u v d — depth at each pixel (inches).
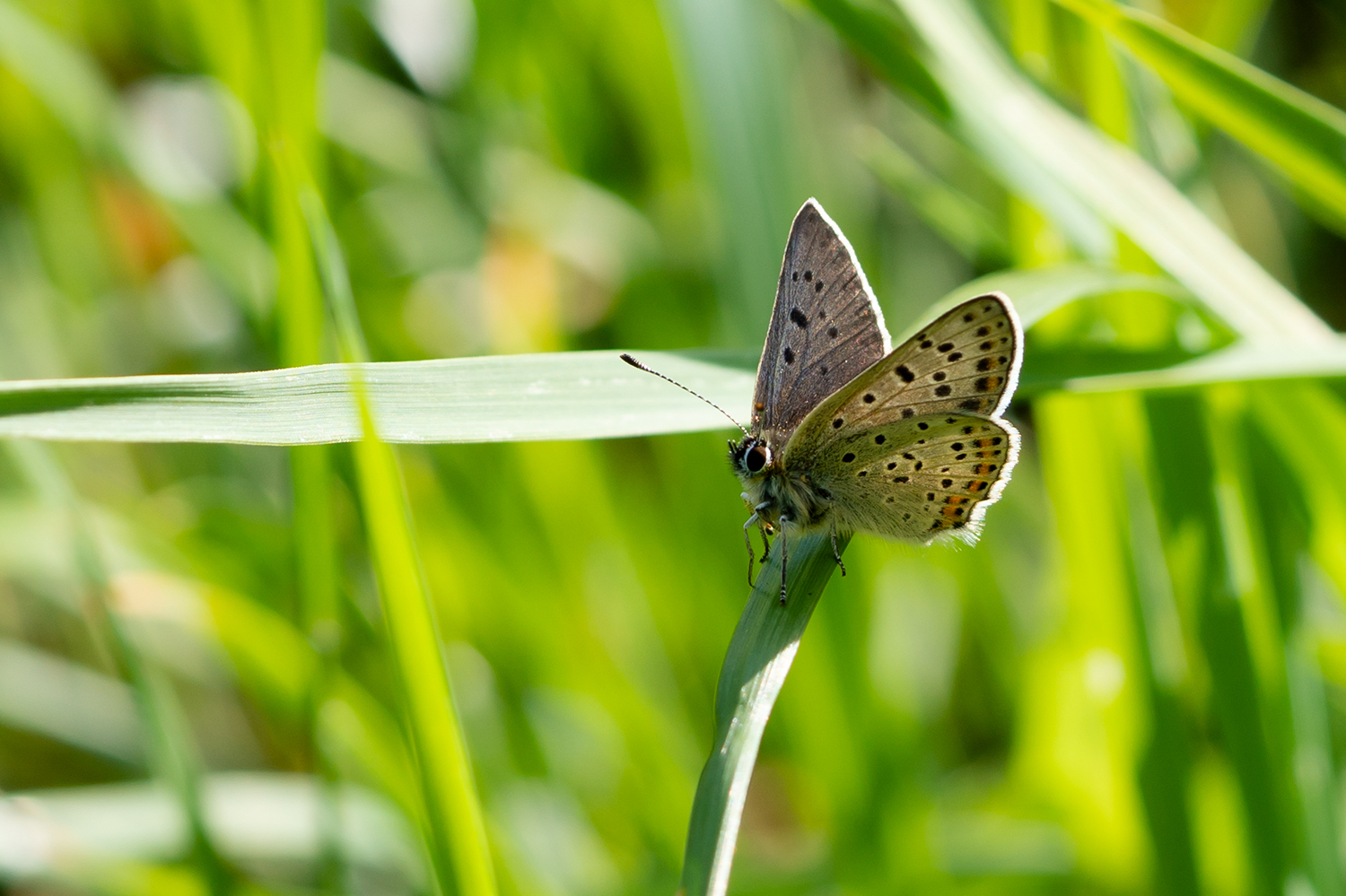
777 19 12.7
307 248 11.2
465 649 12.7
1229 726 11.6
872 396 11.4
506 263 13.1
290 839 12.2
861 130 12.8
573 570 12.8
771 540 11.7
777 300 11.3
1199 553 11.5
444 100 13.0
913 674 12.9
